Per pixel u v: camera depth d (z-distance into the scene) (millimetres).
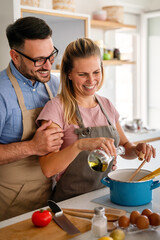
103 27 3711
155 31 4371
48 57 1526
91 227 1125
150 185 1357
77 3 3596
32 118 1660
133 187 1320
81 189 1587
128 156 1760
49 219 1158
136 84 4535
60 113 1606
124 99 4383
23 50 1515
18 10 2342
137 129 3652
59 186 1604
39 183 1705
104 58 3564
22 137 1639
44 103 1732
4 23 2369
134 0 4180
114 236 1045
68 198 1597
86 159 1552
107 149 1298
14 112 1600
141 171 1514
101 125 1676
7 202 1654
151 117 4559
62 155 1419
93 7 3768
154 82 4477
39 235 1096
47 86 1785
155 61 4430
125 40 4266
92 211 1271
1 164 1518
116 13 3641
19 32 1498
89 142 1361
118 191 1342
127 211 1284
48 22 2625
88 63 1513
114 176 1512
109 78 4039
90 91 1571
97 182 1600
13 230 1136
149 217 1134
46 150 1472
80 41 1559
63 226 1147
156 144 3143
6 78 1626
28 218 1283
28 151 1475
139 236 1092
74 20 2801
